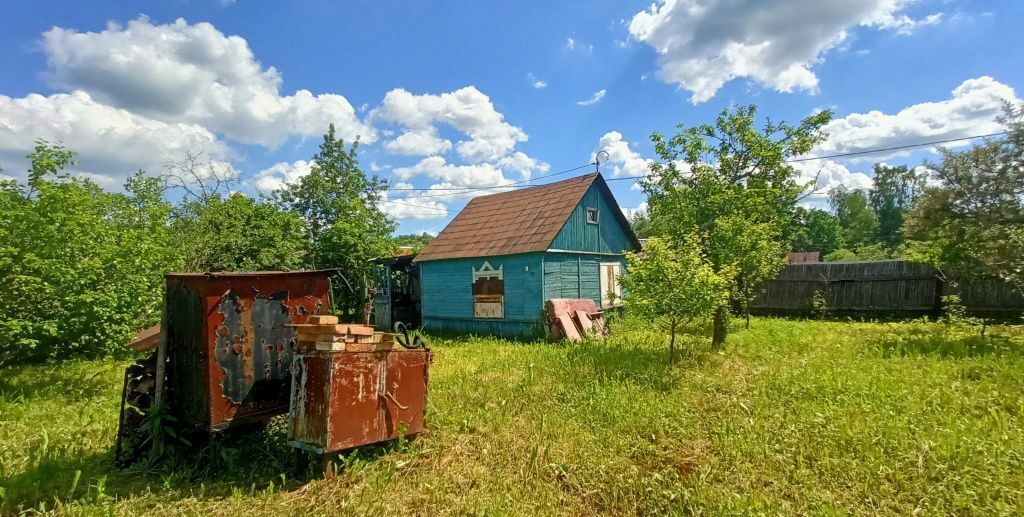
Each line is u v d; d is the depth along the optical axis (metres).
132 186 13.49
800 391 6.34
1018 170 10.01
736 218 9.98
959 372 7.31
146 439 4.77
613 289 16.33
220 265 14.41
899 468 4.09
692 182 11.45
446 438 5.18
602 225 16.14
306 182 22.84
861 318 16.80
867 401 5.79
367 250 18.78
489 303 14.11
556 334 12.17
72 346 7.99
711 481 4.07
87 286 7.70
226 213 15.29
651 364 8.19
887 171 59.09
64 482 4.34
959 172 10.78
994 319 14.60
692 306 8.20
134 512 3.84
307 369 4.39
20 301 7.22
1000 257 10.30
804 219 16.61
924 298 15.88
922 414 5.36
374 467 4.49
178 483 4.36
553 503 3.83
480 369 8.57
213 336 4.63
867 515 3.45
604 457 4.61
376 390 4.60
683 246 8.98
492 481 4.22
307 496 4.05
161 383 4.86
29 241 7.19
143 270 8.63
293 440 4.43
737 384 6.90
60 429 5.66
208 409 4.60
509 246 13.73
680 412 5.73
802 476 4.04
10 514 3.77
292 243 17.11
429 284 15.75
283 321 5.22
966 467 3.95
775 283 19.08
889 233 57.34
